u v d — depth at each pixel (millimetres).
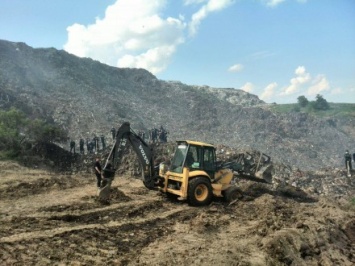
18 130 28500
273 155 44562
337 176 23984
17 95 46062
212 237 8695
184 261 6934
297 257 7562
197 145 12750
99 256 7098
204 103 73438
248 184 16688
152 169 12828
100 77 72875
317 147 51344
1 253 6789
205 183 12172
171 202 12633
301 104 84438
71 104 51000
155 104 70750
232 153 25078
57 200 12219
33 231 8305
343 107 78688
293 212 11789
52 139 29922
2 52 57094
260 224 9539
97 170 14242
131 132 12516
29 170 20781
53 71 61906
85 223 9406
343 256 8414
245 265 6871
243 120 65625
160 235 8812
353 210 13602
